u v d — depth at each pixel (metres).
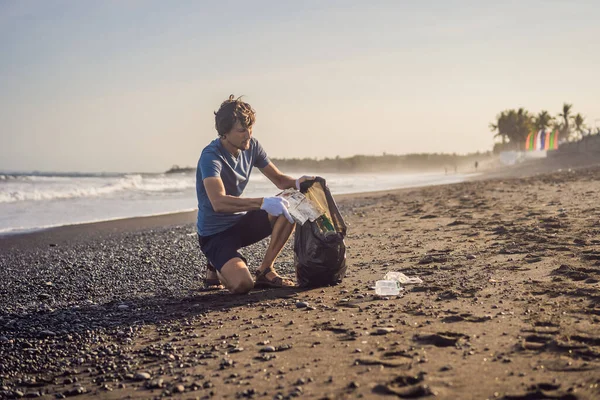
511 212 9.01
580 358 2.63
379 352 2.93
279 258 6.65
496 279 4.52
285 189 4.86
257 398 2.46
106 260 7.69
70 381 2.97
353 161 143.88
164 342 3.53
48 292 5.73
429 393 2.33
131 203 19.33
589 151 53.97
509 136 109.12
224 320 3.93
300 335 3.39
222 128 4.51
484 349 2.86
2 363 3.37
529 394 2.26
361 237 7.80
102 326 4.05
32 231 11.74
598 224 6.85
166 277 6.20
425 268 5.24
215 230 4.74
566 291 3.95
